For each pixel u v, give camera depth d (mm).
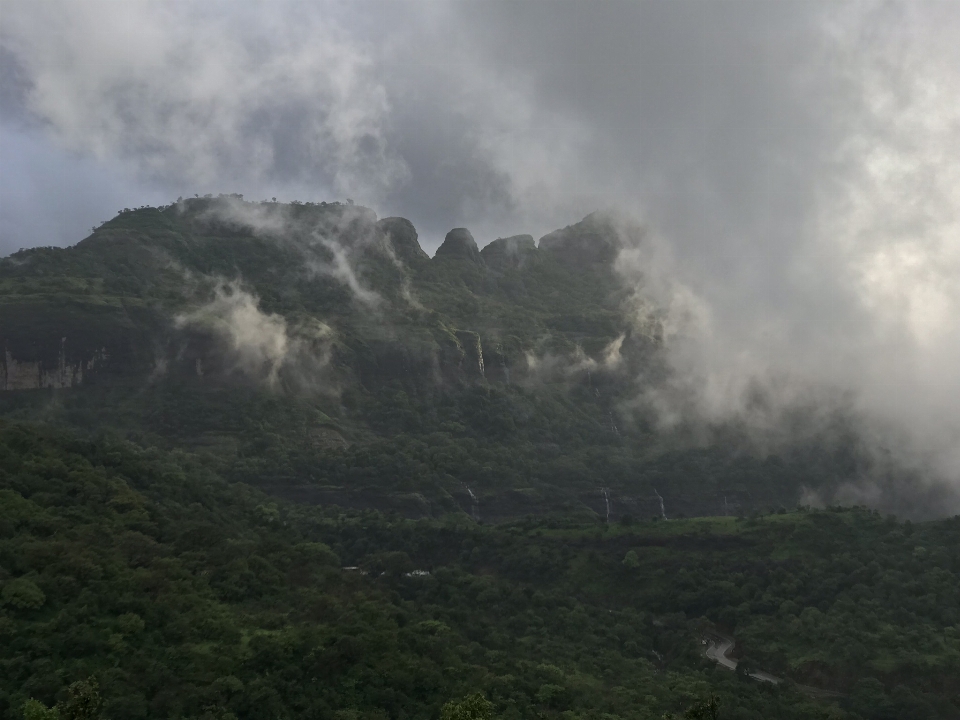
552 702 139250
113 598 126500
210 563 149875
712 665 170125
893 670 160750
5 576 122062
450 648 146750
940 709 151875
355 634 135500
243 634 130125
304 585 159000
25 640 113062
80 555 132125
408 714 125312
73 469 163875
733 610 190375
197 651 122625
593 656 168875
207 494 196625
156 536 156000
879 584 189250
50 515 145125
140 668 116500
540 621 183250
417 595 188375
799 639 175875
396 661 133000
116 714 107625
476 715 105938
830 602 188750
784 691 159250
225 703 116000
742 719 143625
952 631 170625
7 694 105062
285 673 124125
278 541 182750
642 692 150250
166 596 131875
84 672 111750
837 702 157875
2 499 142375
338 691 125375
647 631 188875
